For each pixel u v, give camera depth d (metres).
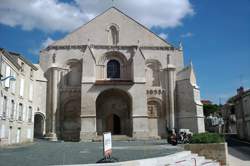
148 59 49.34
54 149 25.45
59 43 48.62
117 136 43.03
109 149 15.30
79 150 24.22
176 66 49.69
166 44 50.19
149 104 48.19
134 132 42.81
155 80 49.19
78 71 48.06
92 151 23.11
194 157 19.42
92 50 47.78
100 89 43.66
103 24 49.66
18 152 22.33
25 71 35.34
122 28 49.94
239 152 31.50
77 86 47.25
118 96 47.69
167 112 47.75
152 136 45.81
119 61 48.25
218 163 21.34
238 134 56.88
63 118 46.56
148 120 47.62
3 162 15.77
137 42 49.72
